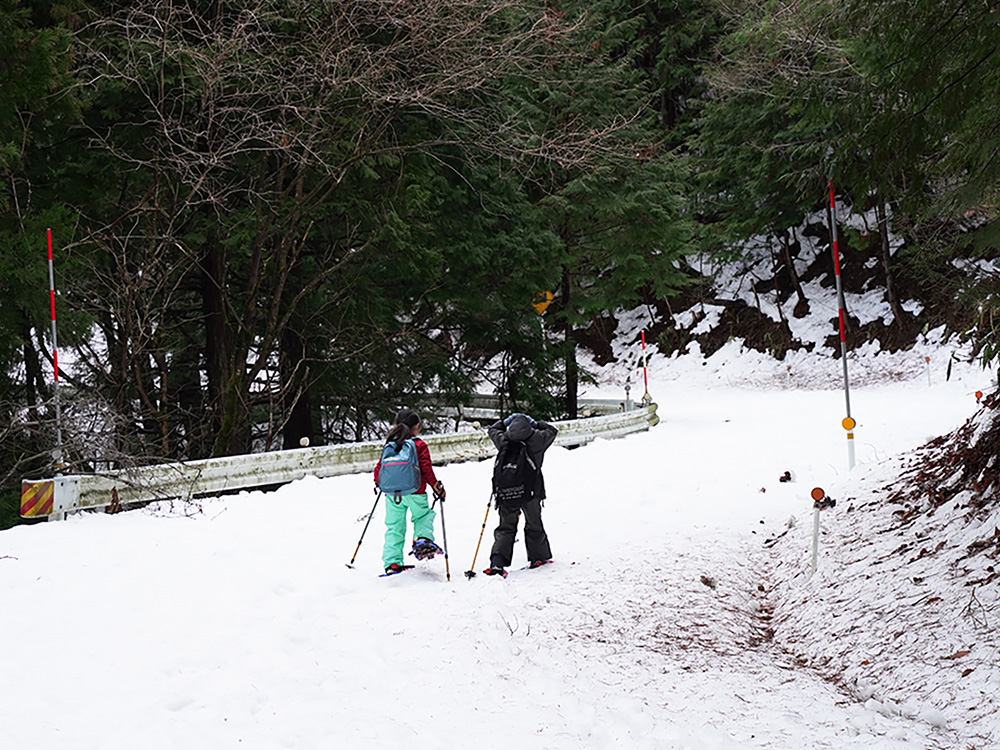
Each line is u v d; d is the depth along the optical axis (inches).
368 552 357.7
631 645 243.6
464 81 607.8
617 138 844.6
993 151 255.3
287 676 221.3
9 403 469.7
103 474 419.5
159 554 348.8
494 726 190.7
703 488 485.4
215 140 561.3
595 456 636.7
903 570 258.7
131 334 570.6
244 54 564.4
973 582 230.2
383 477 320.5
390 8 571.2
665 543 355.9
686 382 1478.8
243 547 360.8
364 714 197.0
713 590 296.5
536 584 299.9
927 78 249.6
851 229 1304.1
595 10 940.6
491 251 763.4
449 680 215.2
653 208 930.1
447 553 323.6
